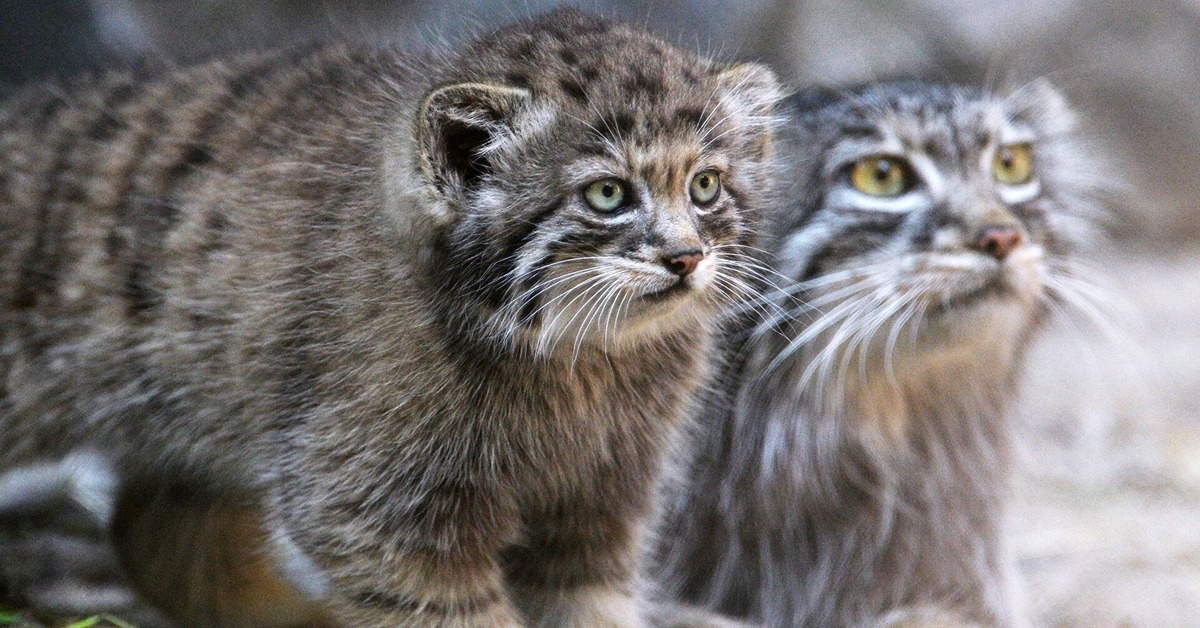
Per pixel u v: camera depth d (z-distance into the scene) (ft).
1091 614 34.09
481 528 24.04
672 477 27.40
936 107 29.07
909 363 29.30
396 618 23.70
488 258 22.56
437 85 22.82
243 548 27.25
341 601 24.07
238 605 27.53
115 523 28.40
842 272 28.60
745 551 31.42
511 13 35.01
